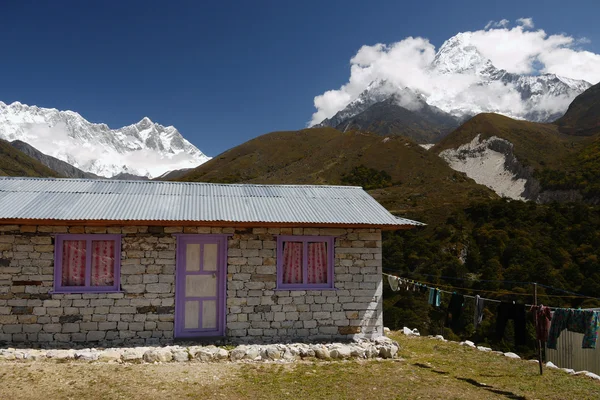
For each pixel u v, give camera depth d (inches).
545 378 398.0
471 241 1680.6
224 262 466.3
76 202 452.1
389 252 1615.4
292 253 486.0
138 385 333.4
